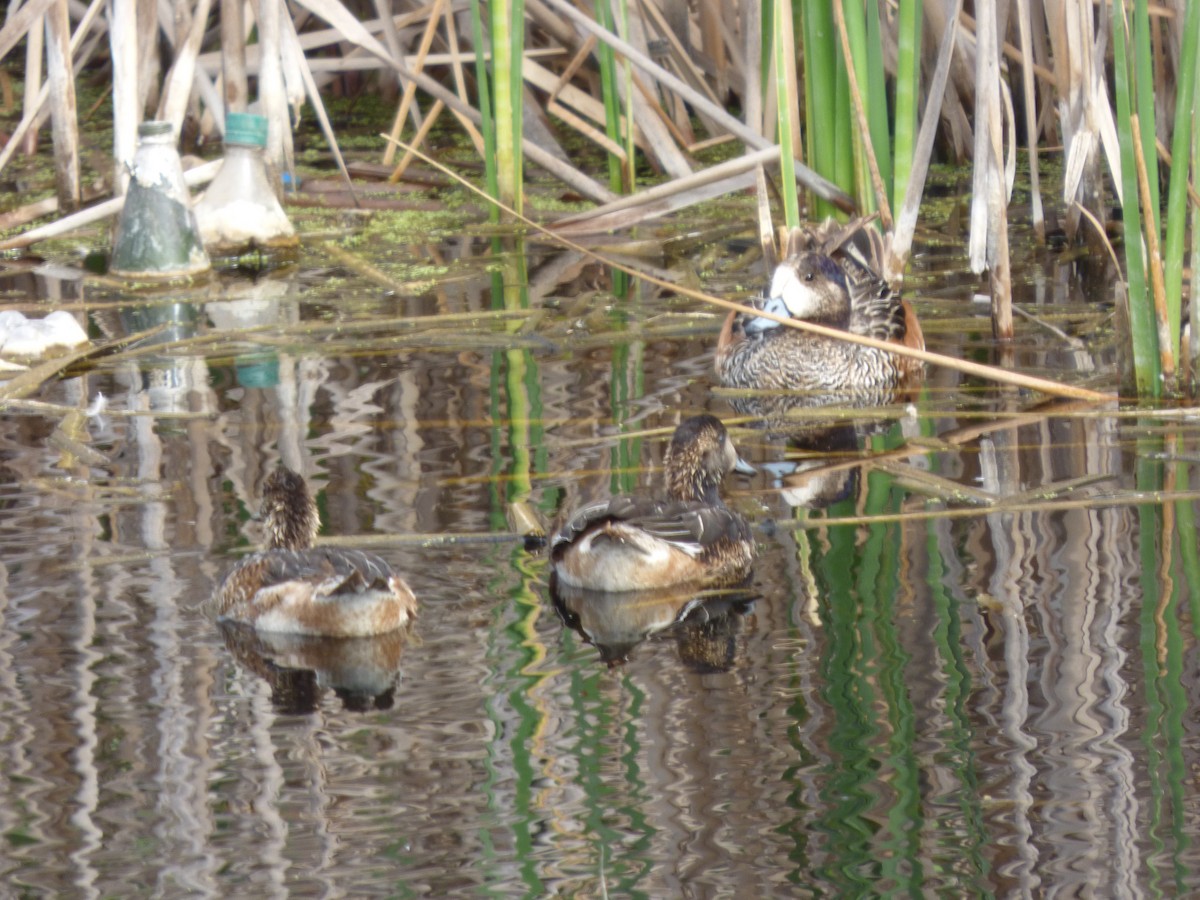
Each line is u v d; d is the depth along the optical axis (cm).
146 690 863
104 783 762
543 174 2383
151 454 1268
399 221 2155
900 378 1525
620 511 1023
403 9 2544
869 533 1100
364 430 1330
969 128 2323
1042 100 2242
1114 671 862
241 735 812
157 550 1062
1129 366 1421
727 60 2405
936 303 1733
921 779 754
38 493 1177
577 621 964
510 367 1534
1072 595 970
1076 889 665
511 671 891
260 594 943
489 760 785
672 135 2289
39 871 688
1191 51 1319
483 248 2027
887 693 846
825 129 1859
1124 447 1272
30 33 2123
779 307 1513
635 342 1633
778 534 1107
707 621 960
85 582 1008
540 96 2588
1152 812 720
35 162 2427
